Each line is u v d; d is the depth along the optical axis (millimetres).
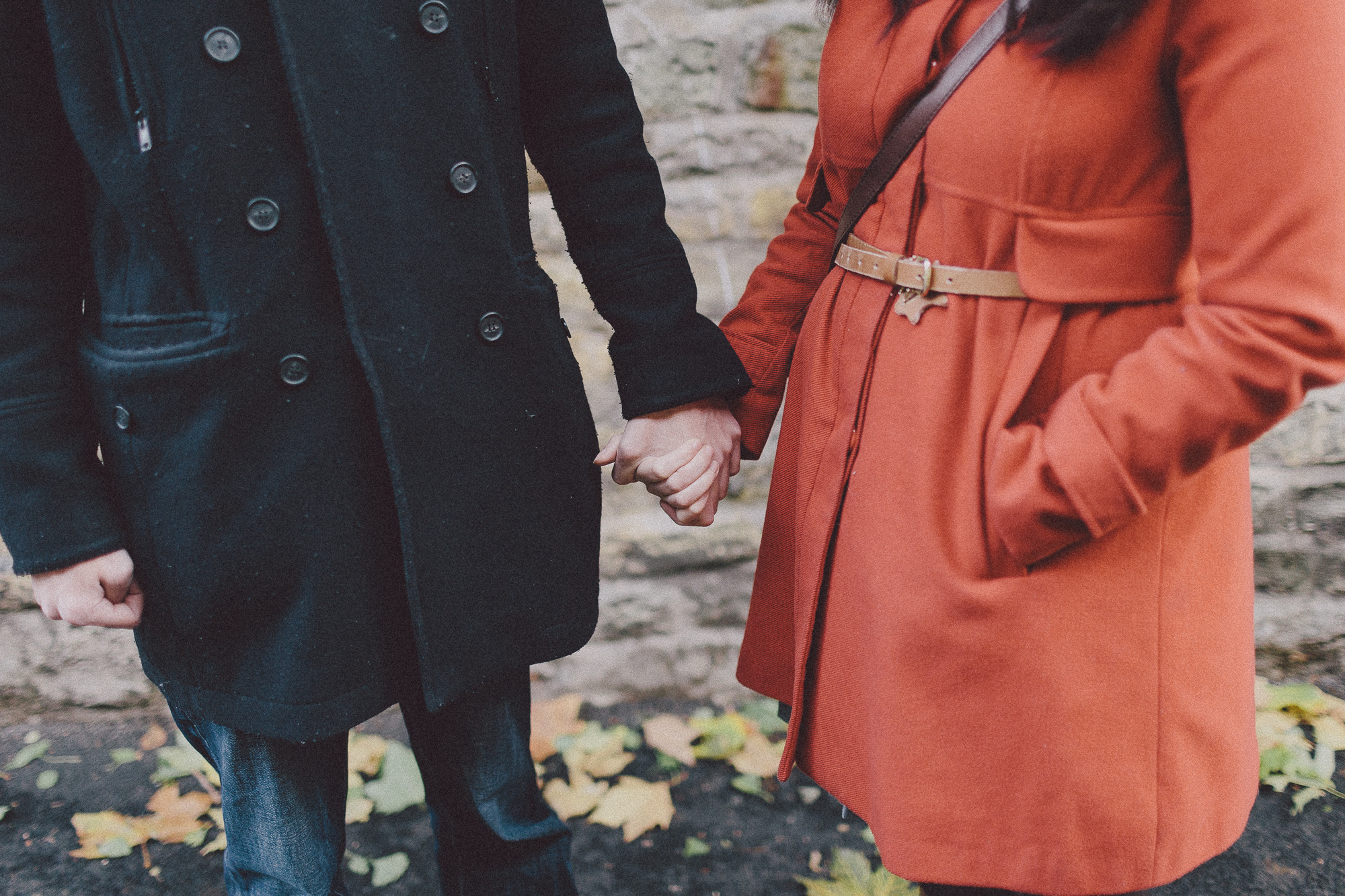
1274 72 777
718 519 2219
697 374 1182
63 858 1808
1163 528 961
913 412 1016
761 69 2031
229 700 1031
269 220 918
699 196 2080
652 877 1784
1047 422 930
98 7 873
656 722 2156
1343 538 2225
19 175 917
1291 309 789
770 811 1943
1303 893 1723
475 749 1249
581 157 1147
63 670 2127
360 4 921
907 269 1019
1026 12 890
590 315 2094
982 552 978
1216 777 1022
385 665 1054
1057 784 980
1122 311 937
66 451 965
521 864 1354
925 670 1025
